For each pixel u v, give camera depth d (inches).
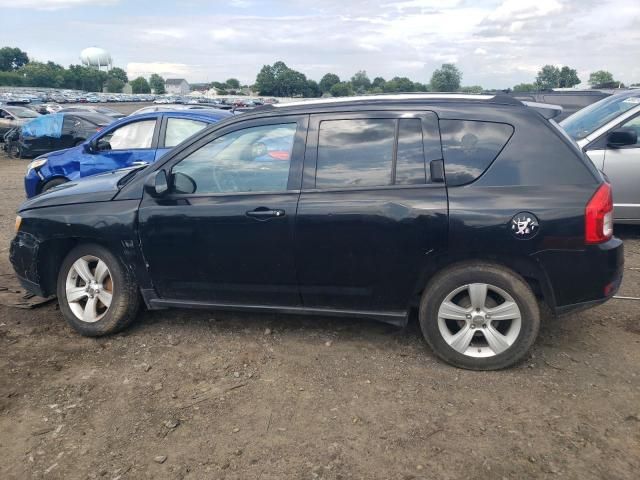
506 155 139.0
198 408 131.0
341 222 142.9
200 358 154.9
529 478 105.2
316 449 115.2
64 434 122.3
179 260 157.2
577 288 137.1
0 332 174.1
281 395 135.4
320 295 150.9
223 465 111.3
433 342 145.5
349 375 143.7
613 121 253.3
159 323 177.9
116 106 2244.1
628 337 162.1
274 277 151.6
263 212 147.4
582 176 136.6
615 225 288.7
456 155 140.7
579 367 145.1
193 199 154.9
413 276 142.9
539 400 130.4
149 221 157.1
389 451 113.9
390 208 139.9
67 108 1141.1
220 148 156.0
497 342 141.6
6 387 141.5
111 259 163.8
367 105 148.7
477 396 132.8
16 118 892.0
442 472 107.5
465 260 141.3
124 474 109.4
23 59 6166.3
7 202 411.8
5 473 110.5
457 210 136.6
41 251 172.9
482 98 146.1
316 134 149.6
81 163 299.3
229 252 152.3
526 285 138.7
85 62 6378.0
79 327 168.9
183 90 6264.8
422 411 127.3
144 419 127.1
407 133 144.3
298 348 159.0
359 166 145.5
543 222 133.6
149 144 293.4
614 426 119.9
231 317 181.0
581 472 106.3
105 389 140.2
